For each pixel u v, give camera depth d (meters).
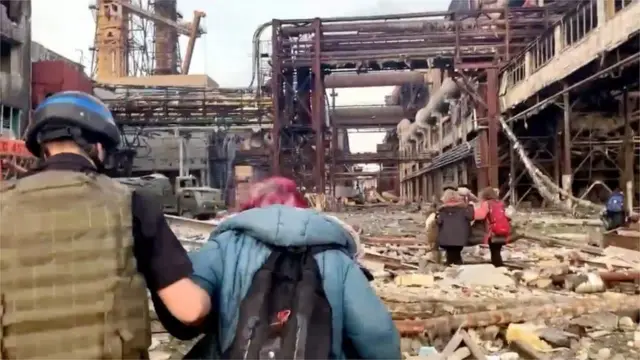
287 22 41.28
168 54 80.50
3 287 1.77
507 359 6.00
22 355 1.76
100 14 76.62
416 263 13.81
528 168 36.81
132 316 1.91
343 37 41.75
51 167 1.95
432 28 41.25
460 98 50.62
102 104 2.15
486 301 8.59
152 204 2.08
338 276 2.22
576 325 7.09
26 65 37.06
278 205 2.42
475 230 12.39
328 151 46.34
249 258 2.23
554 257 14.01
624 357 6.03
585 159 36.69
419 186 77.38
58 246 1.83
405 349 6.39
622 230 16.28
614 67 25.52
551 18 40.31
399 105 80.00
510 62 40.09
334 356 2.12
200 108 46.56
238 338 2.06
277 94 41.62
